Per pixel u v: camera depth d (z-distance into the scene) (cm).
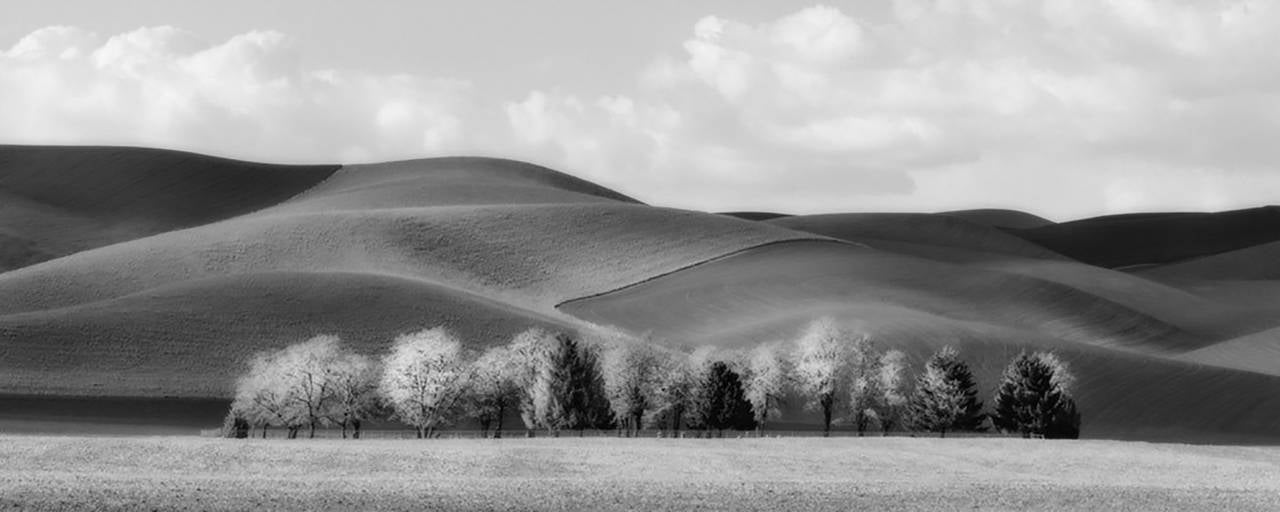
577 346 13875
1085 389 18625
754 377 15475
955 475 8675
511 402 14138
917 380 16162
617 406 14525
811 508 6328
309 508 5884
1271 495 7169
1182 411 18162
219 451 8388
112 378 15925
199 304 18812
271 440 10069
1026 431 14625
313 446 9000
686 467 8612
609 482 7219
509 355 14438
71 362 16312
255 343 17625
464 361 15912
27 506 5659
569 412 13288
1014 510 6438
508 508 6066
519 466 8269
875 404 15538
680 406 14538
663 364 14850
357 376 13412
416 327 18900
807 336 16412
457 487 6725
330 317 18875
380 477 7456
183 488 6353
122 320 17812
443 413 13412
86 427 13712
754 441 10969
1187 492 7225
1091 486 7431
